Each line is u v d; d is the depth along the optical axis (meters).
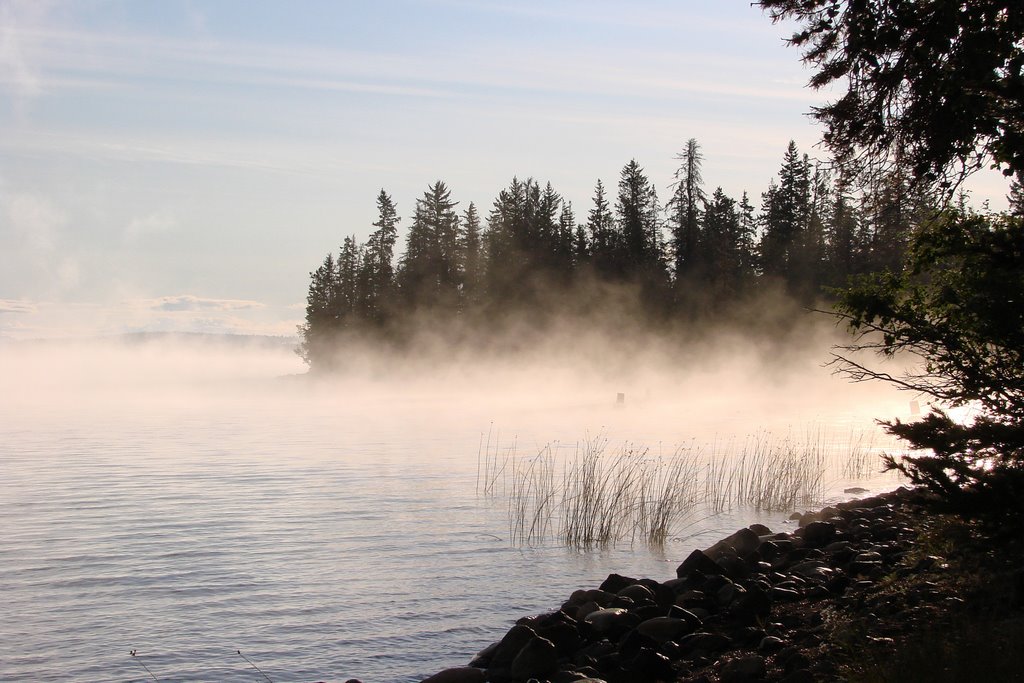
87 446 39.34
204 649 11.25
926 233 8.84
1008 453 7.38
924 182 9.41
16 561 16.14
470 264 92.88
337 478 27.44
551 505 21.61
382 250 97.88
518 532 18.41
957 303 8.28
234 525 19.64
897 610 8.32
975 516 7.33
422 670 10.39
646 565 15.49
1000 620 7.02
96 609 13.10
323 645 11.32
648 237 87.00
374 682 10.00
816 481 23.06
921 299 8.77
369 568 15.42
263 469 30.09
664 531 17.44
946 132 8.80
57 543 17.75
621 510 19.61
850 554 11.88
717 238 80.69
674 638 9.20
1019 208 8.78
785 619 9.16
